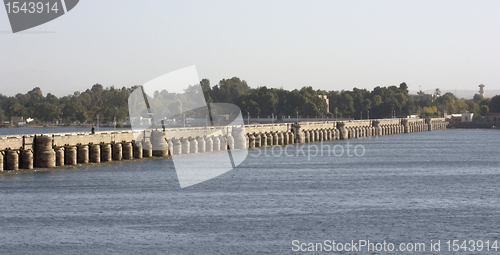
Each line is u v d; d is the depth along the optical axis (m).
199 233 49.47
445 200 66.31
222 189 71.06
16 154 77.44
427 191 72.69
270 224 53.03
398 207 61.69
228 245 46.16
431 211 60.00
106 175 78.50
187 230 50.41
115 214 55.84
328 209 59.81
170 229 50.69
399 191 72.12
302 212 58.09
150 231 49.88
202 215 55.97
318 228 51.94
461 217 57.44
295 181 79.56
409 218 56.50
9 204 59.50
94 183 72.31
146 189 69.19
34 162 80.69
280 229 51.38
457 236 50.47
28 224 51.81
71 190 67.44
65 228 50.62
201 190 69.81
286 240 48.00
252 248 45.56
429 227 53.25
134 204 60.56
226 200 63.66
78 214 55.72
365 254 45.09
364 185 76.75
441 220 55.97
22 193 64.94
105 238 47.59
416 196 68.75
